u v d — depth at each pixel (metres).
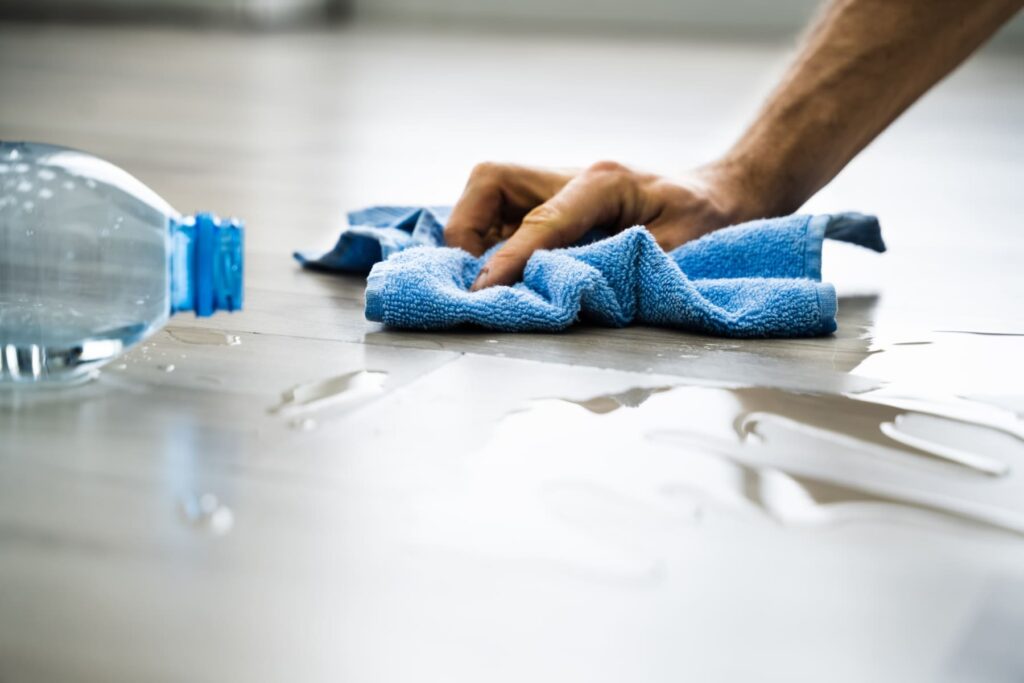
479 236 1.28
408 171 2.41
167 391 0.89
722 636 0.56
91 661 0.52
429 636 0.55
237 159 2.46
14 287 0.86
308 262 1.42
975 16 1.24
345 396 0.90
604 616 0.57
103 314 0.87
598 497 0.72
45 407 0.85
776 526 0.69
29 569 0.60
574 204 1.21
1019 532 0.69
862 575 0.63
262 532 0.65
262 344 1.05
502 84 4.29
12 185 0.86
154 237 0.87
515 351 1.05
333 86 4.06
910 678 0.53
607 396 0.92
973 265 1.61
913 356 1.09
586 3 7.02
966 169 2.69
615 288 1.15
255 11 6.73
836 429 0.86
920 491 0.75
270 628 0.55
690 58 5.41
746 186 1.32
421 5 7.26
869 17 1.27
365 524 0.67
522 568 0.62
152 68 4.33
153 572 0.60
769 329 1.13
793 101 1.31
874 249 1.42
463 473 0.75
